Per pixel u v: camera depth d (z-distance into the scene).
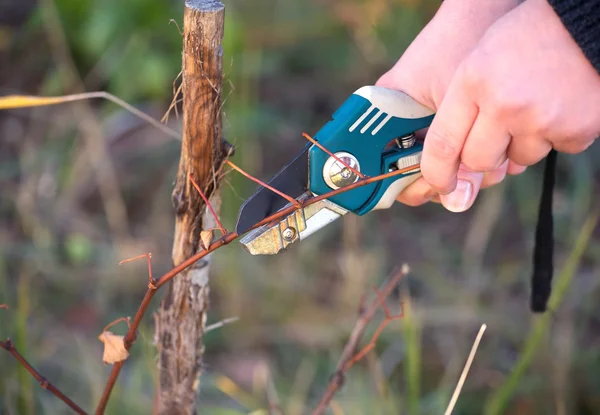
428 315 2.07
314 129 2.79
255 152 2.50
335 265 2.30
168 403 1.21
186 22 0.97
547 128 1.00
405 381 1.93
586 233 1.51
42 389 1.80
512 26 0.99
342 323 2.08
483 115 1.01
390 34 2.80
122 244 2.23
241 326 2.11
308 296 2.19
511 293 2.25
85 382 1.86
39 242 2.18
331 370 1.95
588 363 1.93
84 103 2.52
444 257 2.33
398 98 1.11
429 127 1.08
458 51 1.15
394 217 2.52
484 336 2.06
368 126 1.10
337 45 3.03
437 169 1.08
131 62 2.65
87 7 2.73
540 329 1.49
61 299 2.14
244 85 2.46
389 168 1.14
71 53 2.79
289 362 2.03
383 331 2.01
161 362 1.19
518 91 0.98
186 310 1.15
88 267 2.21
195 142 1.03
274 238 1.08
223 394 1.92
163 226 2.37
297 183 1.09
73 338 2.01
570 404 1.85
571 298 2.03
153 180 2.58
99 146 2.39
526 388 1.88
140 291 2.21
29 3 3.11
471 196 1.20
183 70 1.00
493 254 2.38
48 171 2.42
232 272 2.12
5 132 2.67
